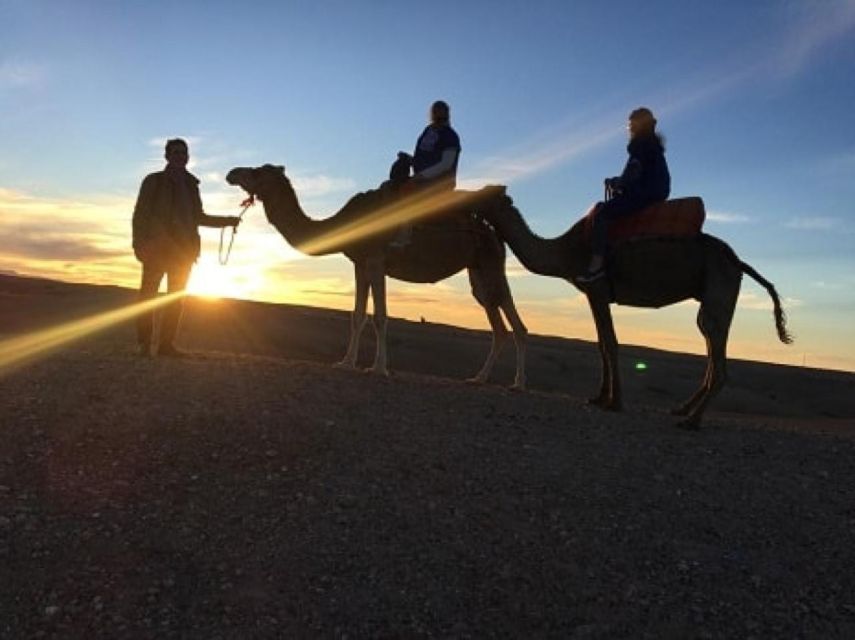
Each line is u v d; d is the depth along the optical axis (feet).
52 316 64.54
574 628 10.59
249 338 56.29
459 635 10.28
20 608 9.95
